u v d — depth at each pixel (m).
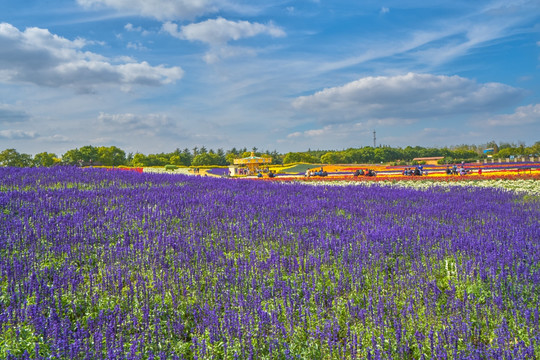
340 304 7.04
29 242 9.45
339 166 85.25
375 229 11.24
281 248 10.02
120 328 6.14
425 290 7.36
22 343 5.59
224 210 13.66
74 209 13.18
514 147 122.19
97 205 13.84
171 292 7.41
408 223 12.46
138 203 14.58
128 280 7.71
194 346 5.82
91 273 7.95
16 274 7.51
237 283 7.67
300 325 6.38
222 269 8.48
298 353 5.72
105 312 6.61
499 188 22.80
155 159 119.81
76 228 10.76
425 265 8.80
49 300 6.71
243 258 9.10
